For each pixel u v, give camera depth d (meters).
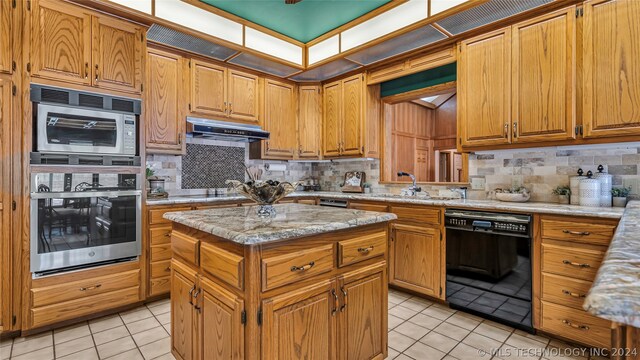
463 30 2.73
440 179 5.60
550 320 2.08
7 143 2.08
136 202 2.61
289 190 1.71
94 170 2.40
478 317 2.45
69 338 2.13
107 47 2.48
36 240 2.17
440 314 2.50
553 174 2.59
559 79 2.28
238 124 3.62
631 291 0.44
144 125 2.66
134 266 2.60
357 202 3.33
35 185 2.17
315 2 2.94
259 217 1.61
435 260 2.66
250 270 1.19
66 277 2.29
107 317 2.45
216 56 3.38
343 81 3.91
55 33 2.26
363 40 3.15
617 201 2.21
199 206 3.00
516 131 2.48
